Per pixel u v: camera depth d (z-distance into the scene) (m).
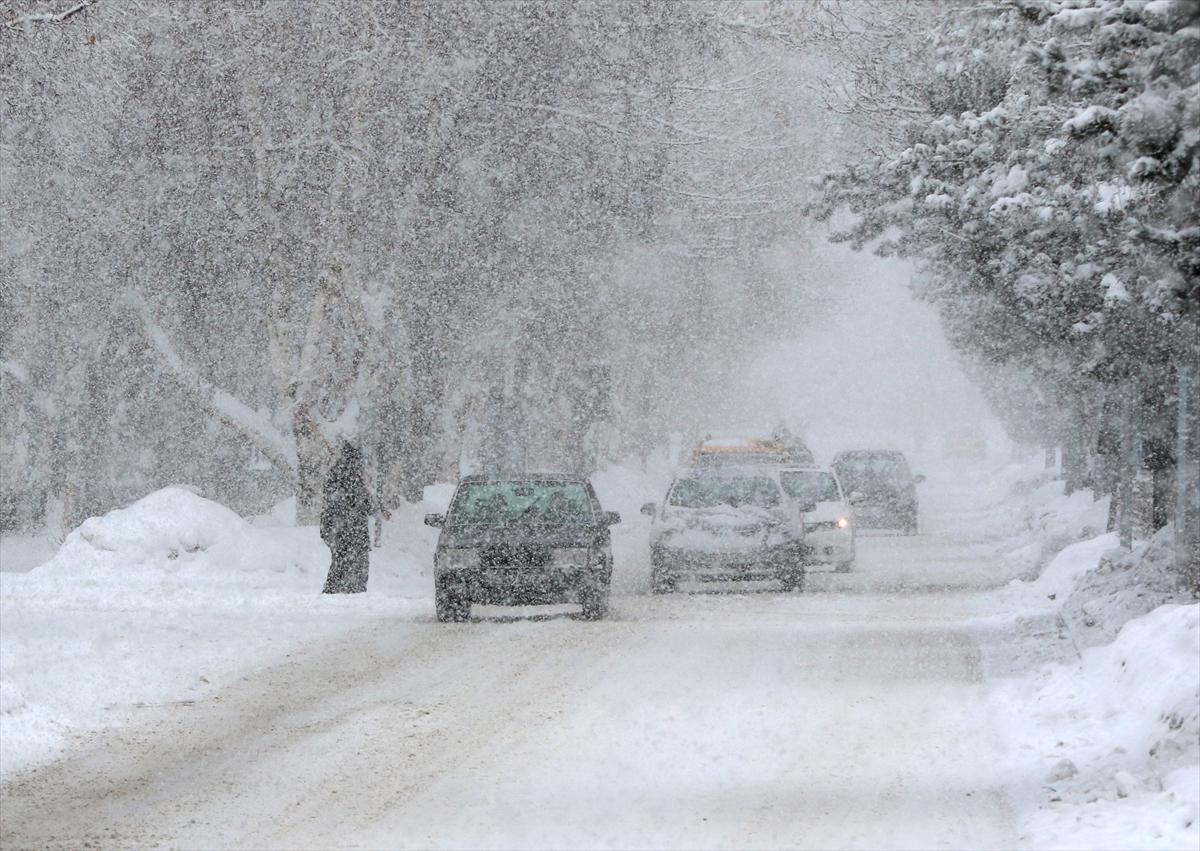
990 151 61.91
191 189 121.19
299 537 104.12
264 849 33.19
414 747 44.78
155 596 90.00
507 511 83.00
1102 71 37.53
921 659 62.56
